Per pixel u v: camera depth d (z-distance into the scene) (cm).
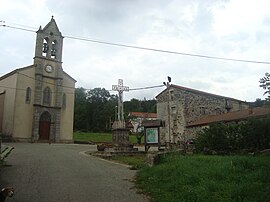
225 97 4153
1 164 1436
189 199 810
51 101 4303
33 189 1020
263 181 851
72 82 4541
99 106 7912
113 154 2212
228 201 742
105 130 7400
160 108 4272
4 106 4094
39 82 4166
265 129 1655
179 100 3978
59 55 4447
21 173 1307
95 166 1630
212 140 1738
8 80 4128
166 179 1076
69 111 4438
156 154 1493
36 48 4244
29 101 4062
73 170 1450
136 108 9919
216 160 1222
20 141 3856
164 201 842
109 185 1112
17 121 3909
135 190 1034
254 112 2822
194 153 1733
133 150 2384
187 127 3734
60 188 1048
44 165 1578
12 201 865
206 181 919
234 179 923
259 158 1176
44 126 4188
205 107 3962
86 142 4406
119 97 2931
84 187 1073
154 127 2308
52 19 4475
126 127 2614
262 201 701
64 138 4312
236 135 1723
